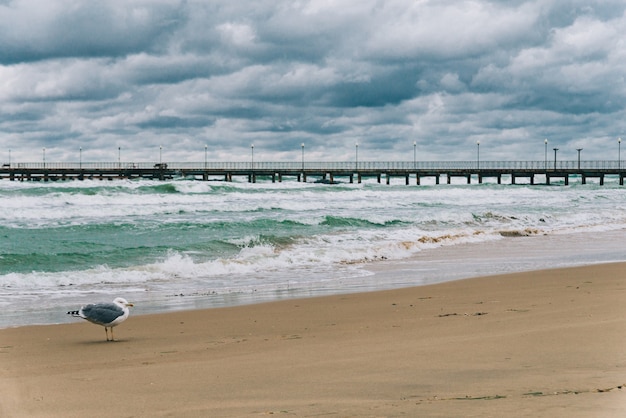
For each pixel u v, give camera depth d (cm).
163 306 1452
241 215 4325
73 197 5075
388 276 1970
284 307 1377
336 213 4516
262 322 1176
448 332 943
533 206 5528
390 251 2595
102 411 571
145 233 3189
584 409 490
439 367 694
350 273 2058
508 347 784
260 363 768
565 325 927
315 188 7394
